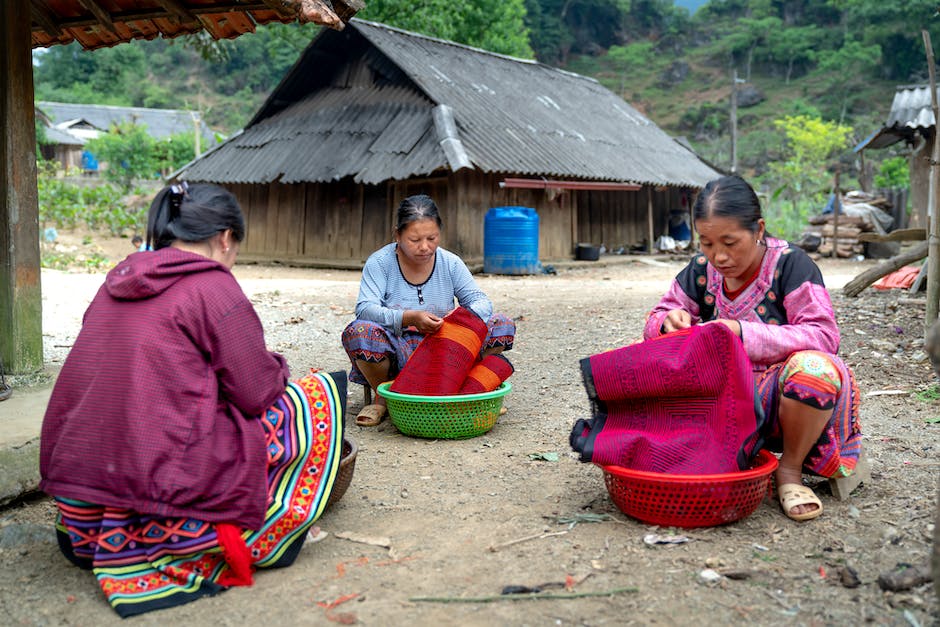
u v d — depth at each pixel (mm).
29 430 3498
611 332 7375
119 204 21578
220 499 2523
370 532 3057
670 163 20500
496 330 4531
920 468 3625
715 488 2824
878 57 88938
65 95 97375
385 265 4570
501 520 3143
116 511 2502
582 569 2676
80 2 4715
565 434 4375
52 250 18016
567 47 111062
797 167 38406
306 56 16688
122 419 2445
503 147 14953
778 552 2764
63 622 2410
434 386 4258
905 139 15789
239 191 17484
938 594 1984
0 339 4492
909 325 6969
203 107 75812
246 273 14734
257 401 2604
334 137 15711
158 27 5082
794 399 2953
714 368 2910
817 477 3514
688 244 21047
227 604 2494
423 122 14914
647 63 110062
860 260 17250
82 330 2594
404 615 2404
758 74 102625
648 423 3053
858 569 2625
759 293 3150
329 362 6367
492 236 14586
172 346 2484
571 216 17594
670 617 2357
